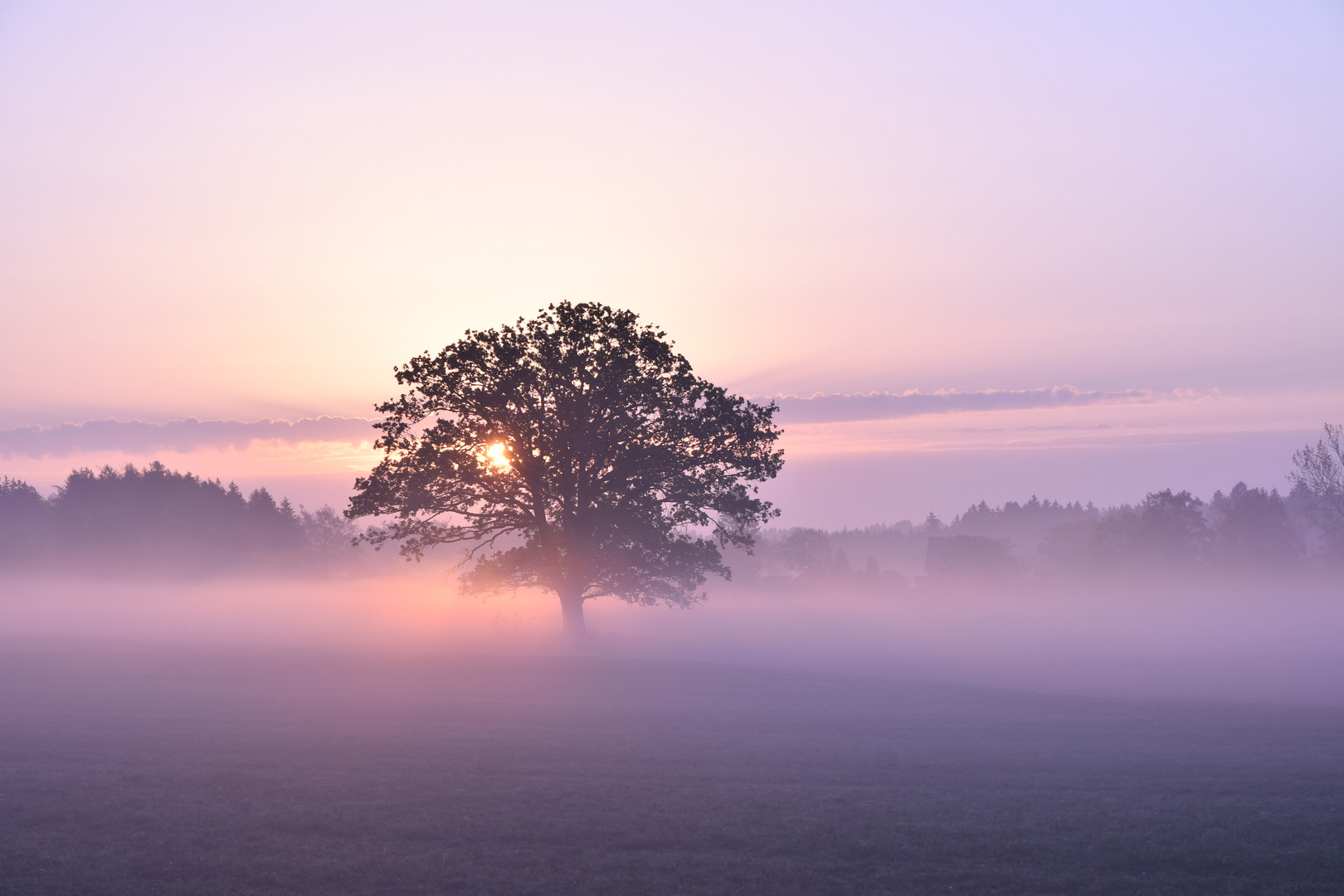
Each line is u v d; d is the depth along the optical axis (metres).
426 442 42.50
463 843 12.20
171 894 10.15
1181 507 113.75
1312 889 10.98
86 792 14.23
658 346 43.06
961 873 11.45
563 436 42.69
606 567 44.84
